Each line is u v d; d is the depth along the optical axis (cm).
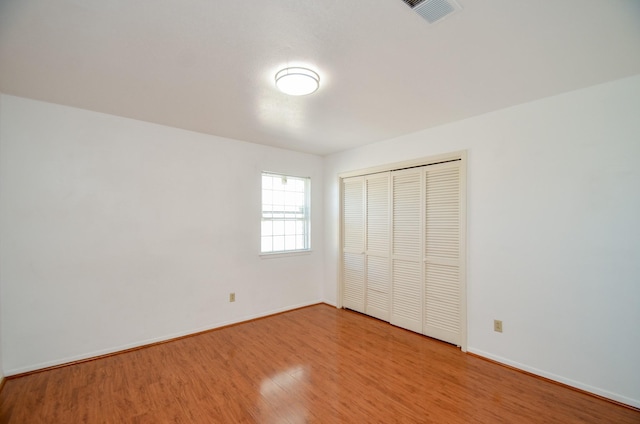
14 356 238
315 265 451
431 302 322
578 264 225
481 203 278
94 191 273
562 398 213
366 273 399
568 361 228
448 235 306
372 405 204
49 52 173
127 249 290
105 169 279
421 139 328
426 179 326
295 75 188
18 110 240
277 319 383
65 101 250
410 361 268
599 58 180
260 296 388
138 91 228
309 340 315
